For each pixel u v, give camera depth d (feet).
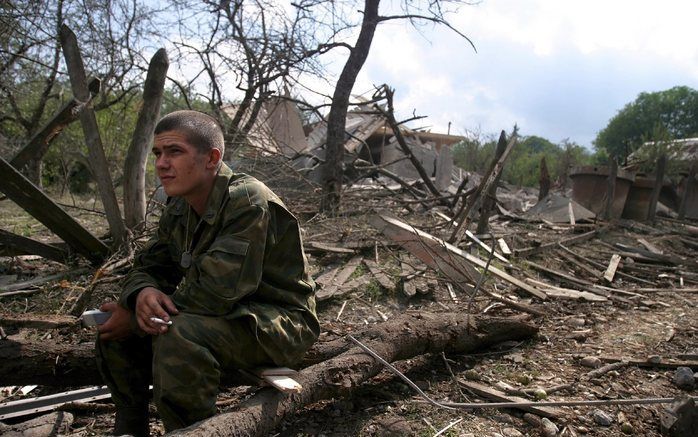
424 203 33.73
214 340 6.61
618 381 11.00
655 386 10.84
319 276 18.10
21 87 35.17
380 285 17.39
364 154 66.69
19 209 33.83
